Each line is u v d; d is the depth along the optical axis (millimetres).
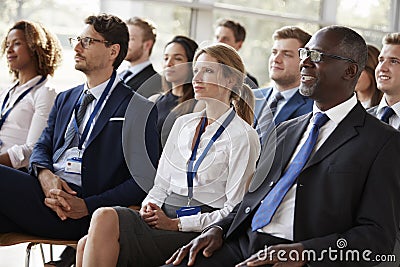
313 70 2850
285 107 4418
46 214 3592
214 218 3051
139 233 2973
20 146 4121
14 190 3578
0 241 3496
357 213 2682
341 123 2818
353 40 2838
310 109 4348
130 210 2986
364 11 8164
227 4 7348
